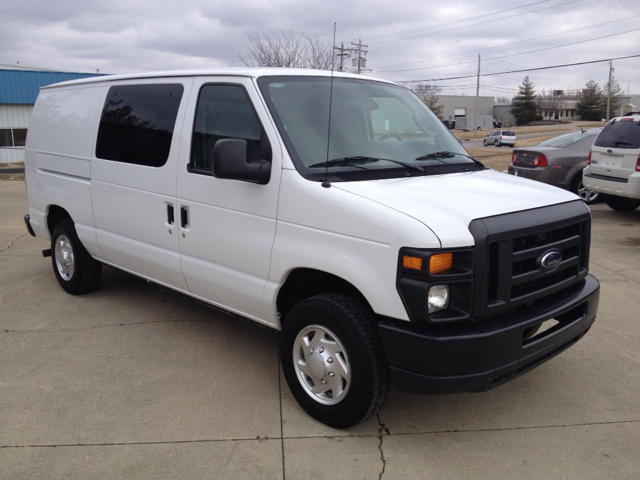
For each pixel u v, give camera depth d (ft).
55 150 18.16
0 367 13.76
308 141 11.55
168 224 13.96
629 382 13.30
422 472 9.95
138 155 14.66
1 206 39.34
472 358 9.41
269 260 11.55
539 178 36.91
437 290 9.31
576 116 403.54
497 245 9.61
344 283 11.19
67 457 10.23
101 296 18.99
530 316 10.14
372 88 14.01
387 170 11.72
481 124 321.93
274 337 15.74
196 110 13.16
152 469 9.93
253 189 11.73
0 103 93.66
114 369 13.70
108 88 16.14
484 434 11.16
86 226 17.11
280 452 10.46
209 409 11.93
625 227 30.27
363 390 10.29
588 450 10.63
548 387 13.07
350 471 9.95
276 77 12.40
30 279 20.98
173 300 18.66
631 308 17.98
